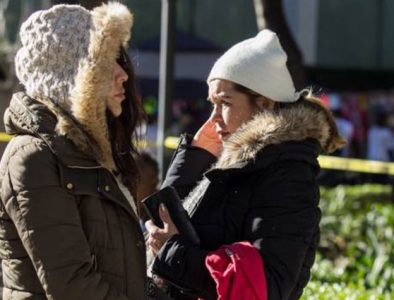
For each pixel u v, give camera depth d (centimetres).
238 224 764
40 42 706
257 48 801
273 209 745
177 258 745
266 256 727
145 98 3709
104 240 703
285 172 755
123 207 714
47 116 698
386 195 2980
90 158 699
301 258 742
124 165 750
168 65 1653
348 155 4384
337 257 2055
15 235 694
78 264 673
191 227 771
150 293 774
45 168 680
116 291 695
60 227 673
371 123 4584
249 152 762
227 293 714
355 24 5544
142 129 781
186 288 751
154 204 782
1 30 2927
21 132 704
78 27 709
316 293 1380
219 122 819
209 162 884
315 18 5431
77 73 698
